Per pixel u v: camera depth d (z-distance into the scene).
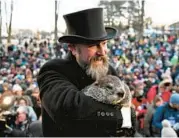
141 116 11.55
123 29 52.94
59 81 2.54
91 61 2.52
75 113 2.36
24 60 40.41
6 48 39.69
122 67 36.12
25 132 8.30
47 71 2.64
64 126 2.41
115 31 2.72
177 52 45.59
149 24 56.34
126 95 2.41
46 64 2.67
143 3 29.47
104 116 2.37
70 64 2.65
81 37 2.48
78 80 2.62
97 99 2.38
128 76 25.50
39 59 41.25
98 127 2.37
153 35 55.81
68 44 2.60
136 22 49.91
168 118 10.36
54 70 2.63
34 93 13.23
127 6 34.62
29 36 54.84
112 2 30.36
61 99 2.39
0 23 17.42
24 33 54.78
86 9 2.55
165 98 15.10
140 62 41.56
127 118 2.44
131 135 2.49
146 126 11.01
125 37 53.09
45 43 47.66
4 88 14.33
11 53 40.03
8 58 39.06
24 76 27.25
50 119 2.60
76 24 2.57
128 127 2.44
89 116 2.36
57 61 2.66
